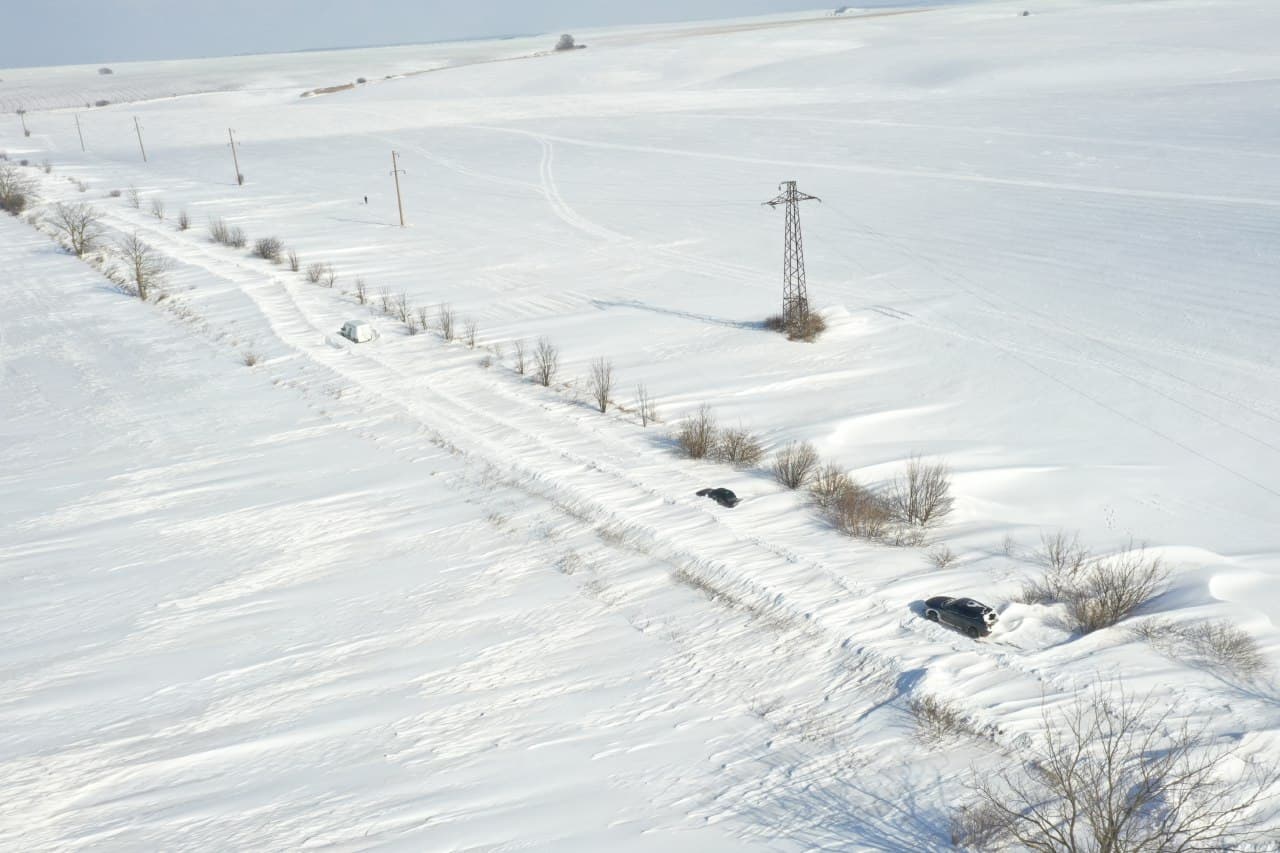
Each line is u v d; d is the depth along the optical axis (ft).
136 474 129.70
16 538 112.47
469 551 101.19
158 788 66.28
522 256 241.14
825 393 146.30
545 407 142.92
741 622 82.02
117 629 90.74
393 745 69.00
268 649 85.05
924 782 59.77
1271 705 64.64
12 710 77.87
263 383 163.22
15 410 160.56
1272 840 52.08
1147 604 81.82
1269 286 176.55
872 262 215.72
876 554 92.53
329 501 116.37
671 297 200.23
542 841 56.59
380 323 190.80
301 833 59.36
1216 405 133.80
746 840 55.77
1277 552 93.81
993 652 73.36
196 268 240.53
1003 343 162.40
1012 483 112.27
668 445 126.52
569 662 78.89
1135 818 53.93
